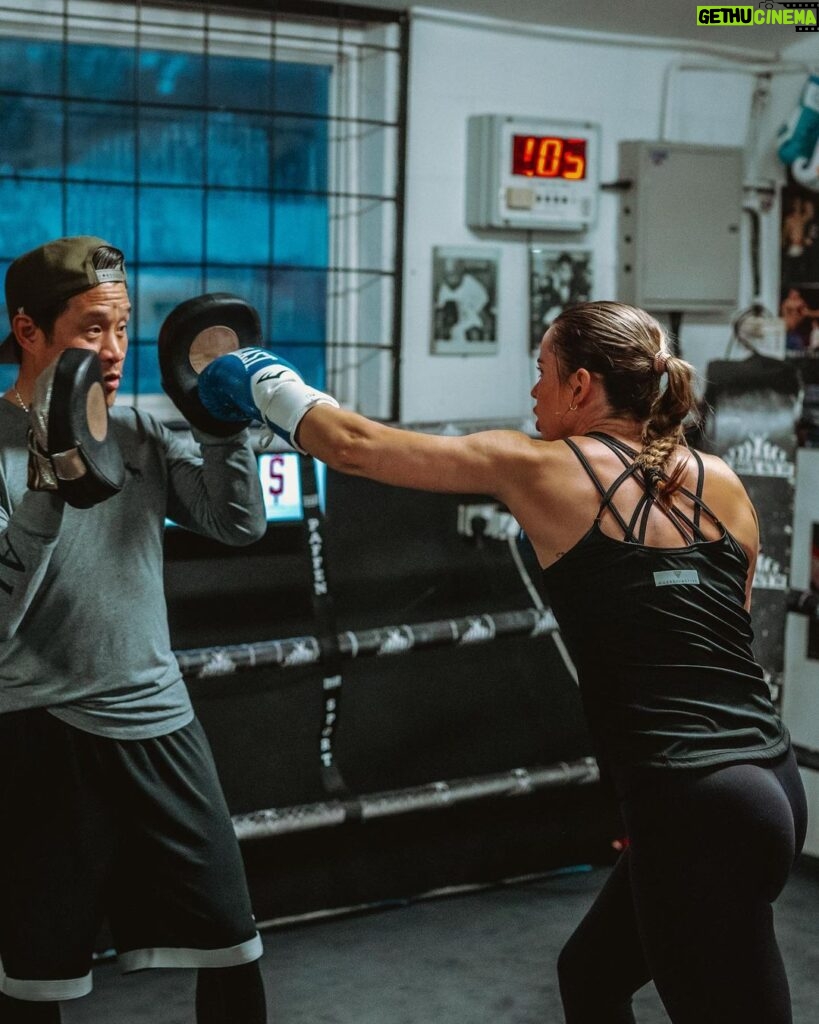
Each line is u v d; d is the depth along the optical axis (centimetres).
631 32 365
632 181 369
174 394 209
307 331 349
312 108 343
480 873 335
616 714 181
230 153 333
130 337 325
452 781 317
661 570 182
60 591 198
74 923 199
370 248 346
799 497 356
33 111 308
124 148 319
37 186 311
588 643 183
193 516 219
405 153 338
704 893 173
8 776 199
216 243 334
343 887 316
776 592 345
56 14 296
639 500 185
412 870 325
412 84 339
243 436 213
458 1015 273
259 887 305
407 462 184
